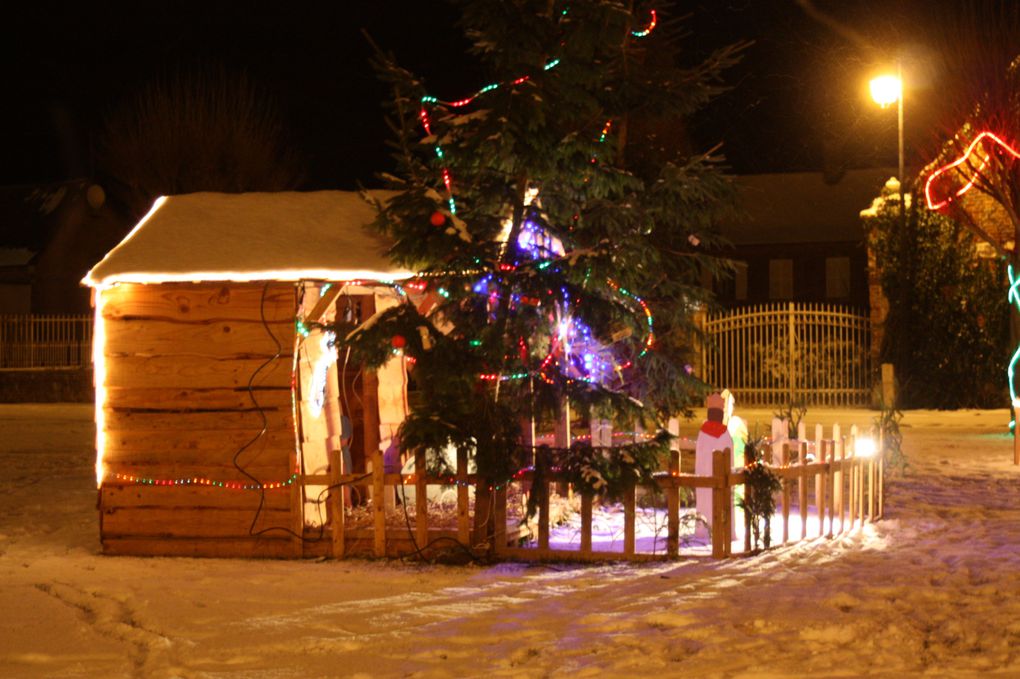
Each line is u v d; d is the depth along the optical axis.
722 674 5.93
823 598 7.52
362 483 9.99
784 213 47.03
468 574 9.04
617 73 9.83
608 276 9.35
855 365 31.48
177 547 10.19
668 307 11.01
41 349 36.66
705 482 9.52
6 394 35.91
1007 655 6.23
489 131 8.98
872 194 46.62
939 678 5.83
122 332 10.32
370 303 12.27
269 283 10.09
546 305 9.43
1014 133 24.97
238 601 7.91
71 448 21.11
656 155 12.29
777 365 31.50
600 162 9.59
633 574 8.84
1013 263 25.59
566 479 9.52
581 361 10.70
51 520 12.41
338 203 10.96
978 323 30.00
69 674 6.17
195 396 10.19
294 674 6.12
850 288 46.00
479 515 9.68
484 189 9.84
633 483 9.39
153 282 10.20
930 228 30.23
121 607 7.80
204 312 10.20
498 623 7.16
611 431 12.57
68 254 46.59
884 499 12.85
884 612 7.17
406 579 8.80
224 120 38.94
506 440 9.59
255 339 10.10
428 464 9.81
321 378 10.84
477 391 9.65
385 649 6.62
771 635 6.71
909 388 30.16
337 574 9.06
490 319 9.79
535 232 10.06
